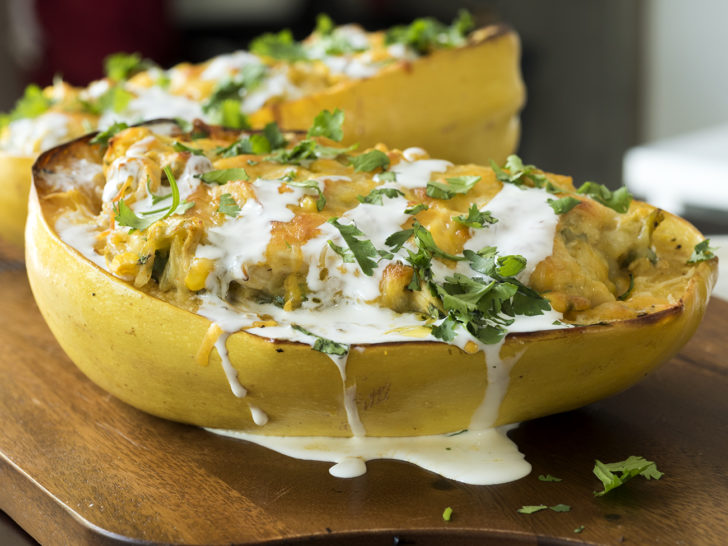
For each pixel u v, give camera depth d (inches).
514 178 23.2
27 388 24.7
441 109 30.3
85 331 22.3
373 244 22.0
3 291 29.1
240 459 22.4
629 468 21.7
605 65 61.6
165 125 24.8
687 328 22.2
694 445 22.6
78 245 22.5
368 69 31.2
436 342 21.1
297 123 29.2
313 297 22.0
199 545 20.5
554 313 21.7
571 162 63.4
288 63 31.4
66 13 57.7
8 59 59.7
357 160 23.4
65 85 32.3
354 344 21.1
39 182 23.4
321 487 21.7
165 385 22.2
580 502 21.3
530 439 22.7
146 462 22.4
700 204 44.4
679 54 61.6
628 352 21.7
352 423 22.1
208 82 30.9
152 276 22.1
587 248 22.5
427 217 22.3
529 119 62.2
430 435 22.6
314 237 21.8
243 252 21.8
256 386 21.6
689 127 62.8
